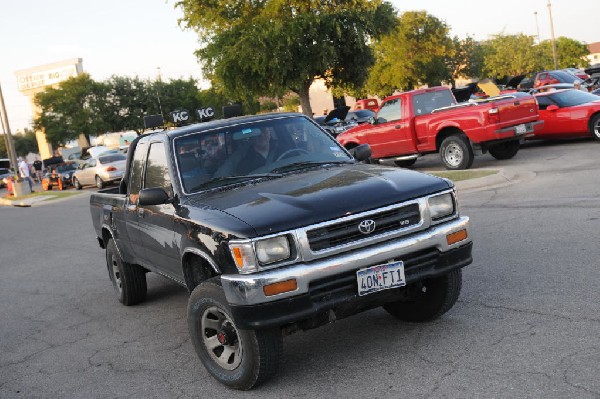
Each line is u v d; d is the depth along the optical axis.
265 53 20.86
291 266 4.12
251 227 4.15
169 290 8.12
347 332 5.41
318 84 57.59
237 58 21.52
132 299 7.52
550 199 9.82
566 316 4.93
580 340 4.43
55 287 9.52
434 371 4.32
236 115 6.92
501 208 9.83
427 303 5.19
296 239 4.13
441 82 50.88
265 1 22.61
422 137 15.27
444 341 4.83
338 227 4.25
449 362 4.42
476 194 11.59
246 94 22.56
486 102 14.17
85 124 61.03
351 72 23.05
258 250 4.11
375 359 4.71
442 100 15.74
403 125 15.49
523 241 7.56
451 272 4.84
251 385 4.47
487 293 5.84
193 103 62.69
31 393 5.24
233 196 4.81
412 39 44.50
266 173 5.26
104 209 7.21
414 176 4.79
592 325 4.67
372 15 22.14
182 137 5.55
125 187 6.90
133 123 61.44
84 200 25.67
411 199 4.49
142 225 5.90
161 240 5.48
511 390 3.85
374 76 46.69
